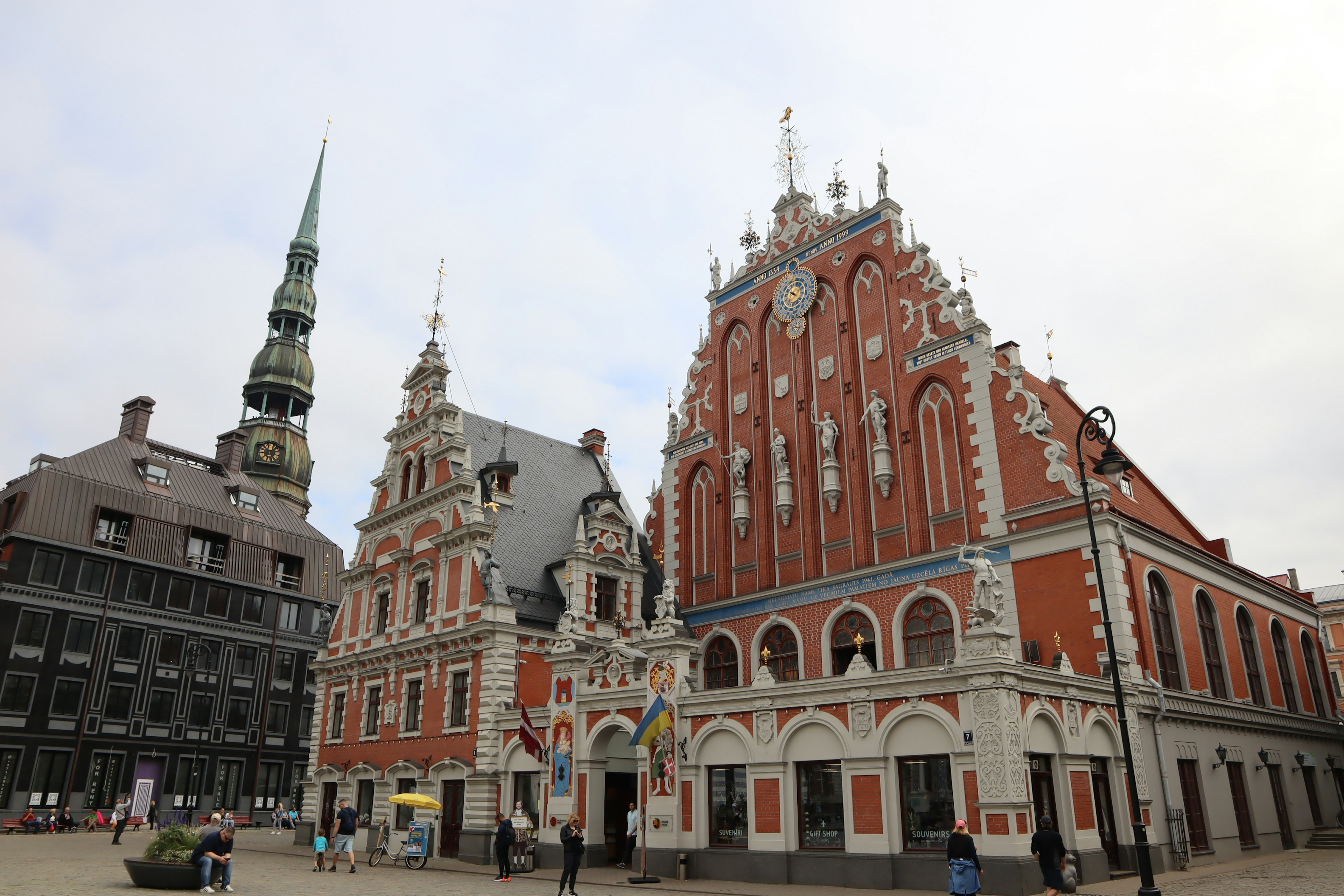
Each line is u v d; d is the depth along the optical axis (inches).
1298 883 853.8
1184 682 1149.1
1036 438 1159.6
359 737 1589.6
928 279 1333.7
